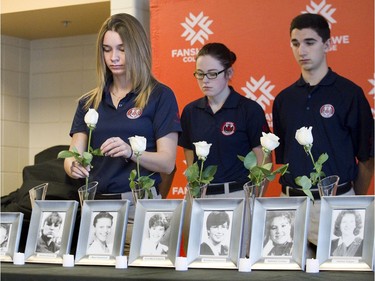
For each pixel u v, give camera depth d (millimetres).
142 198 2203
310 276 1761
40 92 6234
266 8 3873
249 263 1915
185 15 4047
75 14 5383
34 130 6250
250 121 3598
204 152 2178
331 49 3723
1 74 6086
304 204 1950
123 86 2688
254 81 3904
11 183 6152
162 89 2686
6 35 6102
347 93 3518
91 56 6051
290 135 3537
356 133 3514
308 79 3576
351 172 3471
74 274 1911
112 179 2586
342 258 1876
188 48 4043
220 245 2002
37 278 1947
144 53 2650
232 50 3949
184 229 2131
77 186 3500
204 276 1801
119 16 2660
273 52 3863
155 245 2086
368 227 1873
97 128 2680
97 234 2180
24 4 5266
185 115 3734
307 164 3436
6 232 2332
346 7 3705
